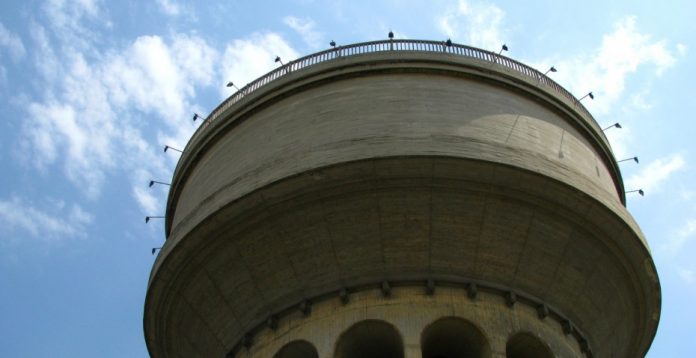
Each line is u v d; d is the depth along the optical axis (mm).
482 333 21297
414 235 21828
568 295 22812
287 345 21953
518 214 21859
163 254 22797
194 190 25094
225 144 25078
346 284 22141
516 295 22250
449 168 21219
